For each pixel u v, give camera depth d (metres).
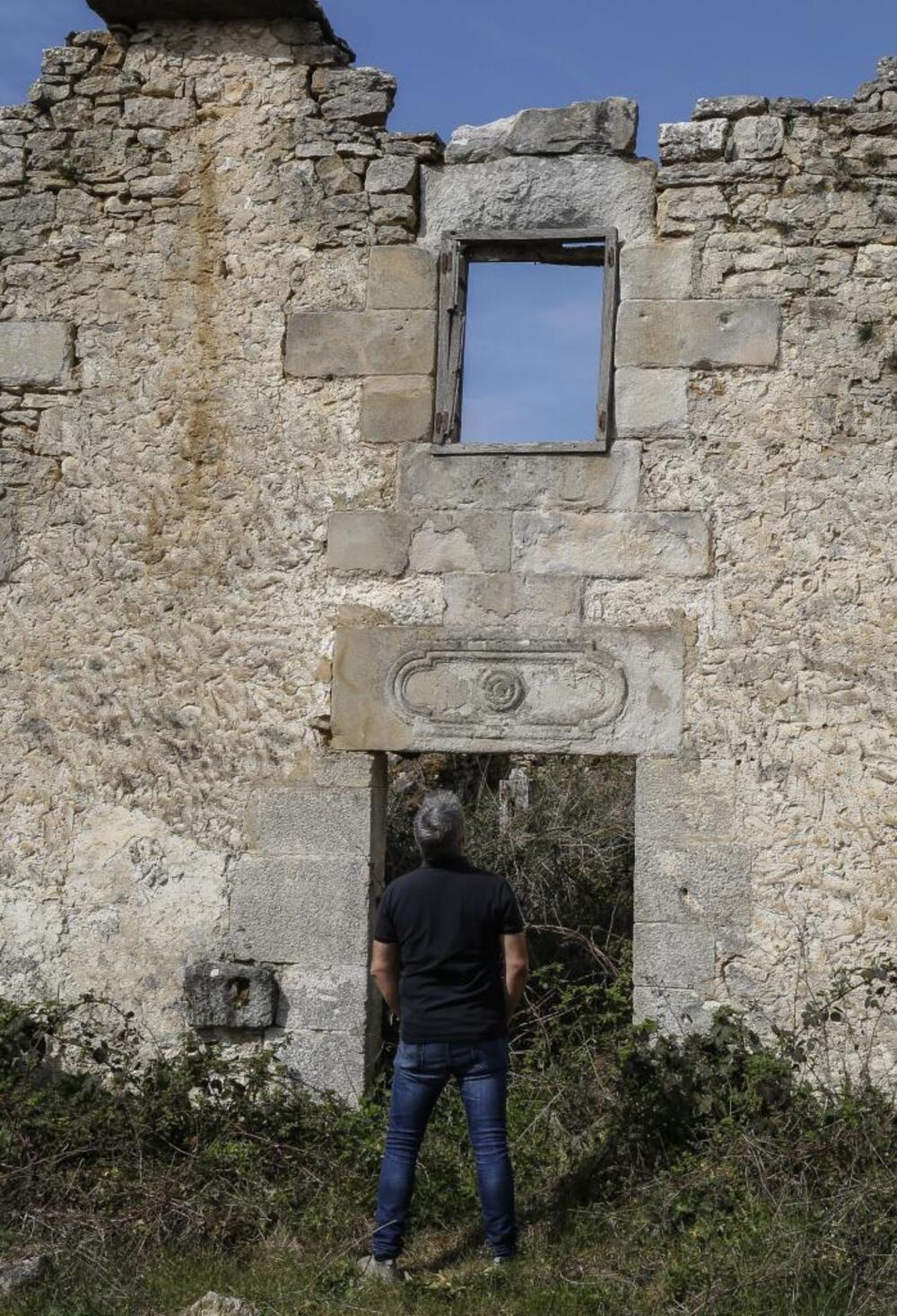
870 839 6.75
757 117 7.16
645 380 7.10
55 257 7.61
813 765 6.82
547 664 7.02
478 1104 5.58
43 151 7.66
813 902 6.75
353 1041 6.96
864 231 7.04
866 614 6.86
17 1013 7.02
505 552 7.11
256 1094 6.82
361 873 7.05
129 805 7.28
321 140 7.45
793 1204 5.64
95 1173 6.27
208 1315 5.18
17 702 7.42
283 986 7.05
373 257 7.35
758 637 6.91
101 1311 5.27
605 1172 6.29
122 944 7.20
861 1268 5.27
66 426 7.53
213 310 7.47
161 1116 6.55
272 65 7.54
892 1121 6.19
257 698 7.23
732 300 7.08
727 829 6.83
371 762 7.12
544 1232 5.92
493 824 9.97
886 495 6.90
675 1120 6.41
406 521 7.20
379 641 7.15
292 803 7.14
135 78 7.64
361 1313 5.25
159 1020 7.12
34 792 7.36
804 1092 6.42
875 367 6.97
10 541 7.50
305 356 7.36
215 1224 5.98
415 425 7.24
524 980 5.64
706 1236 5.61
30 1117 6.50
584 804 10.23
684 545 6.99
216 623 7.31
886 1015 6.65
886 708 6.80
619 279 7.17
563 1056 7.07
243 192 7.50
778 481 6.98
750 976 6.75
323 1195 6.23
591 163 7.24
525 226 7.27
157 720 7.30
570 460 7.12
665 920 6.83
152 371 7.50
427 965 5.60
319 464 7.31
